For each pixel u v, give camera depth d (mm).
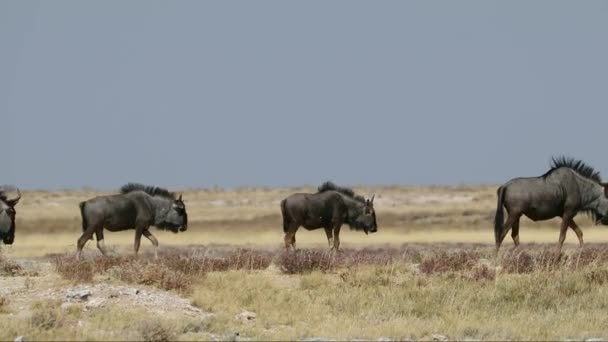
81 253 110000
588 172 107812
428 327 67875
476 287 82938
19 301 78000
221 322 68625
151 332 61062
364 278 89000
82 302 76375
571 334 65688
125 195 112750
